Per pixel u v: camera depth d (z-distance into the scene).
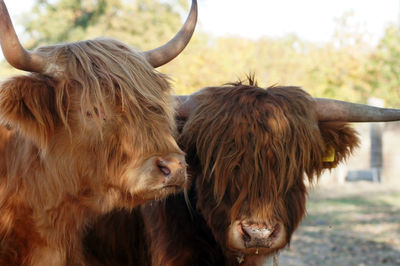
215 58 18.00
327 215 14.48
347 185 20.02
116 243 4.95
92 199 3.95
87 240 4.88
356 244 11.24
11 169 4.09
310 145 4.33
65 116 3.72
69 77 3.73
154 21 25.53
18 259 4.07
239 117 4.19
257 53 21.39
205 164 4.27
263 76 19.75
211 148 4.21
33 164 4.00
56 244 4.15
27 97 3.59
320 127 4.65
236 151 4.12
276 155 4.12
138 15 23.77
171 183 3.60
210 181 4.27
